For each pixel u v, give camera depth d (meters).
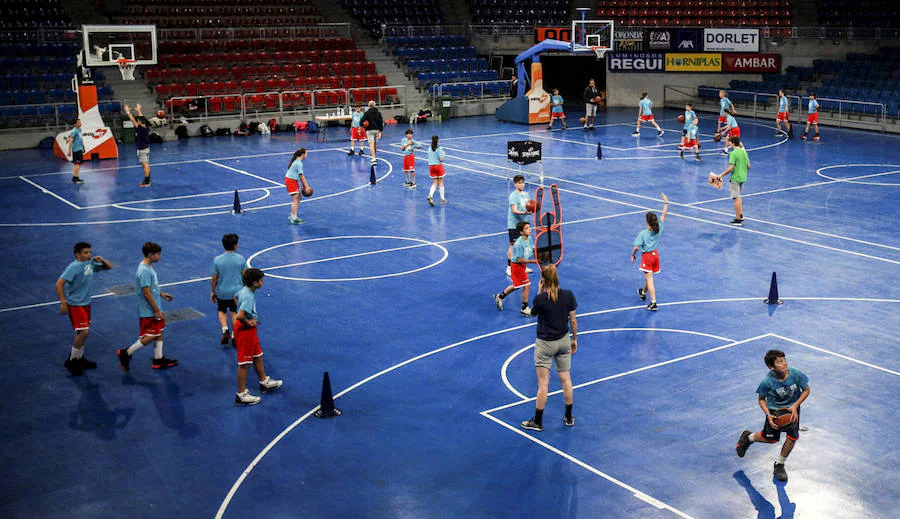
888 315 14.75
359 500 9.32
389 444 10.55
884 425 10.88
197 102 36.84
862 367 12.62
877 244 19.11
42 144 33.34
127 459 10.26
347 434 10.81
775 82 41.50
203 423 11.17
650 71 44.62
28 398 11.91
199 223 21.48
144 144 25.67
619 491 9.44
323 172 28.03
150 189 25.55
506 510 9.10
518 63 40.38
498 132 37.06
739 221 21.03
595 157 30.52
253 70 40.03
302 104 39.25
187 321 14.85
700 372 12.51
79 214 22.47
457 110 42.50
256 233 20.47
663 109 44.59
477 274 17.27
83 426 11.09
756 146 32.53
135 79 38.06
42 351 13.57
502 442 10.56
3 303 15.78
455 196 24.30
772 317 14.69
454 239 19.83
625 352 13.27
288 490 9.55
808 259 18.05
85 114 30.41
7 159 30.95
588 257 18.34
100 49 32.88
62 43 38.88
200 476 9.86
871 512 9.02
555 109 37.66
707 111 43.47
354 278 17.03
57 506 9.26
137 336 14.22
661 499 9.28
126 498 9.41
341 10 47.09
